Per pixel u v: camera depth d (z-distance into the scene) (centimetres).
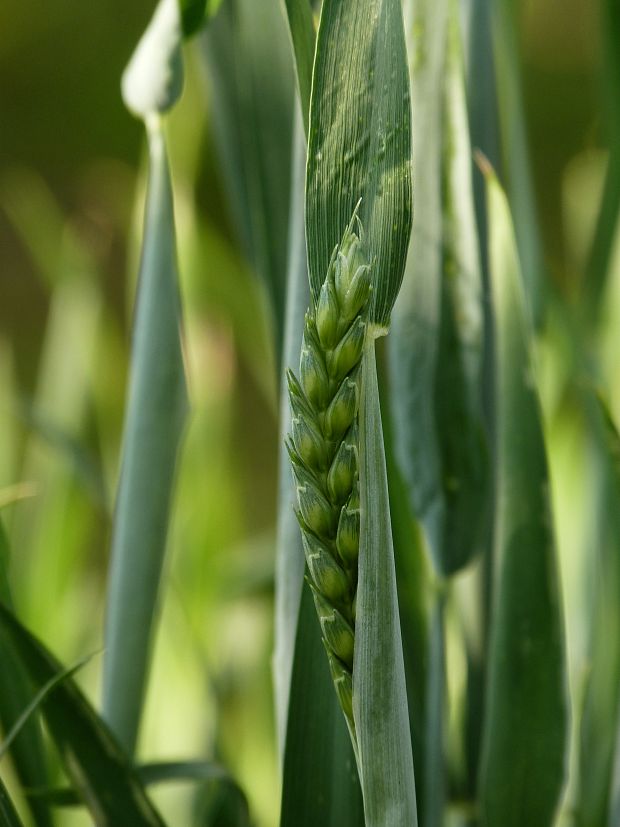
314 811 46
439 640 53
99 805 49
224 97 63
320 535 37
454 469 52
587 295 74
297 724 46
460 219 51
